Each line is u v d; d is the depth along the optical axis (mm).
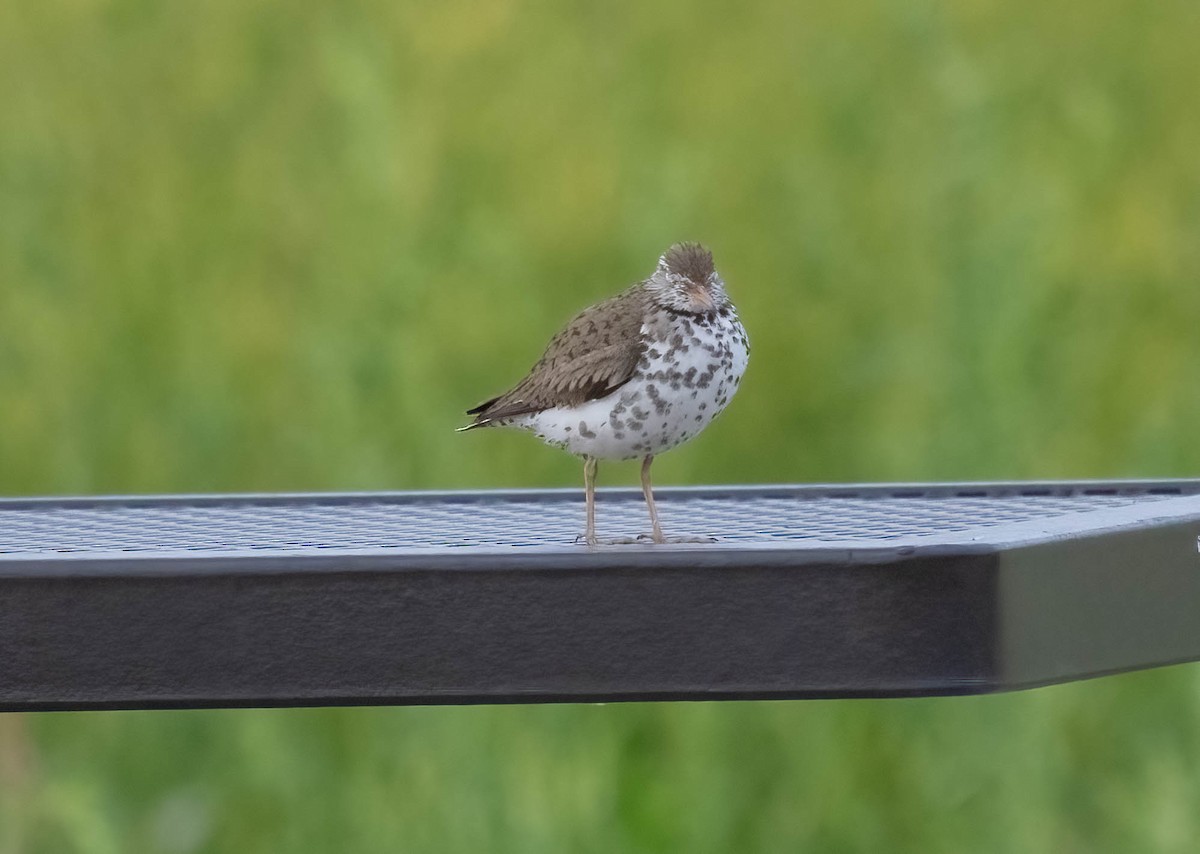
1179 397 13211
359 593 4973
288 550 5188
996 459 12062
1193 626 5551
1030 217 12773
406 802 10977
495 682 4961
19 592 5004
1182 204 14539
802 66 15211
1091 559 5199
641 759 11344
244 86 15375
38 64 15484
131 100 15484
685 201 13828
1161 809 11227
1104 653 5227
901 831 11562
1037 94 14828
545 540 6688
